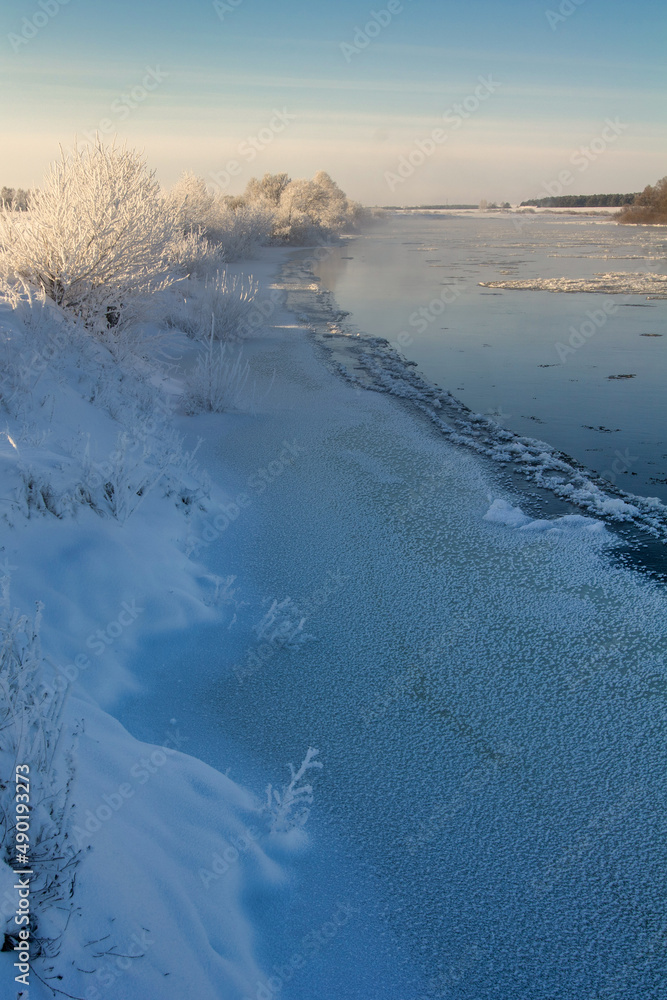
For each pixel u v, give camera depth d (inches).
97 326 358.3
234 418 350.9
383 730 135.9
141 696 142.1
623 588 191.9
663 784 122.6
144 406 316.8
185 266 774.5
